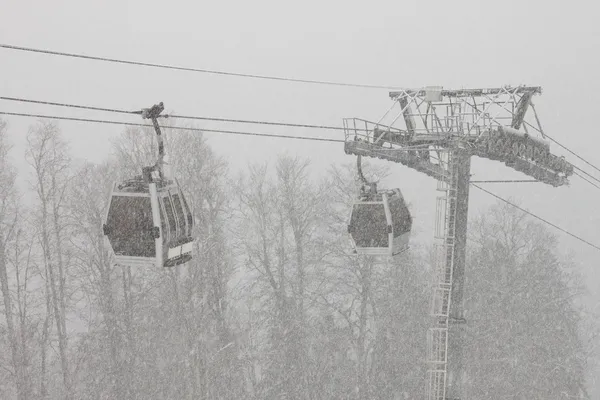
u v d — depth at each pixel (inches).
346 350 5251.0
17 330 5000.0
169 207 1710.1
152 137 4704.7
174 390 4911.4
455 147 2481.5
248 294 5221.5
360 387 5226.4
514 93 2709.2
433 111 2701.8
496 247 6077.8
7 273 5027.1
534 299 5851.4
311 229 5359.3
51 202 5113.2
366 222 2208.4
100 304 4904.0
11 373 4749.0
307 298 5285.4
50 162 5024.6
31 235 5039.4
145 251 1683.1
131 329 4943.4
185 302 4680.1
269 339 5142.7
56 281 5260.8
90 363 4921.3
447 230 2466.8
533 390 5615.2
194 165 4867.1
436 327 2428.6
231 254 5275.6
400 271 5319.9
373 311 5290.4
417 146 2546.8
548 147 2874.0
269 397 4990.2
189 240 1792.6
